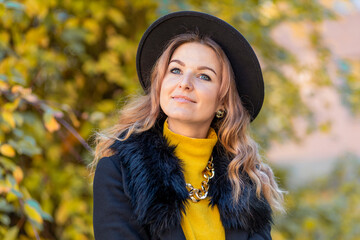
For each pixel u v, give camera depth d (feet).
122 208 5.10
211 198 5.52
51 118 6.71
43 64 8.73
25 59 8.22
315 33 13.43
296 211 14.57
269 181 6.17
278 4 11.89
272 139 12.82
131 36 10.43
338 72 13.17
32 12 8.11
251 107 6.30
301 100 13.58
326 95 14.73
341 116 27.96
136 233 5.04
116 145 5.49
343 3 13.24
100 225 5.10
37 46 8.60
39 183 8.36
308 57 14.03
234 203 5.51
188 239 5.24
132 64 9.90
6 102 7.27
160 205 5.02
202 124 5.75
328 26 23.99
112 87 10.48
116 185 5.18
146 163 5.22
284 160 27.76
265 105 12.14
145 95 6.37
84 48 9.64
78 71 9.91
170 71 5.63
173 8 9.37
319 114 14.83
